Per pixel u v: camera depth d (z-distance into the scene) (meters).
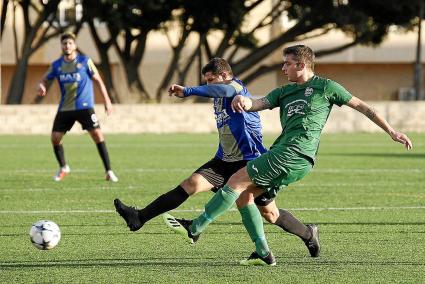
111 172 44.69
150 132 88.75
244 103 21.17
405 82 156.38
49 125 87.25
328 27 111.94
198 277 20.69
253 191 21.89
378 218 31.20
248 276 20.78
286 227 22.95
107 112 43.66
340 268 21.80
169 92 21.64
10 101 101.81
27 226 29.44
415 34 152.75
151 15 98.69
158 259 23.28
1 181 44.31
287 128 21.41
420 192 39.50
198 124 89.44
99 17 97.25
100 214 32.38
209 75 22.92
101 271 21.55
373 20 103.81
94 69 43.34
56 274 21.16
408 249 24.70
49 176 47.03
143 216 22.28
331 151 65.75
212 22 101.00
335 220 30.75
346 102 21.48
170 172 49.50
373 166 53.16
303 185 42.59
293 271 21.41
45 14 100.25
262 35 145.38
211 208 21.52
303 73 21.47
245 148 22.97
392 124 90.12
